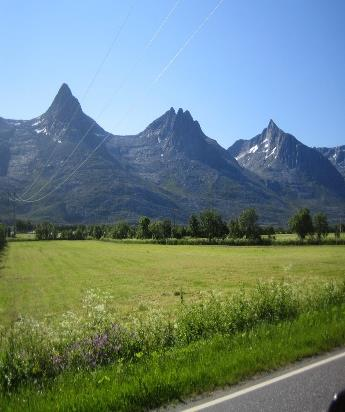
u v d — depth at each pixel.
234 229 131.12
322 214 122.12
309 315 13.68
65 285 42.78
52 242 156.62
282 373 9.14
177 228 156.25
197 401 7.79
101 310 11.80
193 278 45.19
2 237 113.94
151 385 8.13
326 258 66.38
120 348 10.37
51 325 11.23
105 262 71.44
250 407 7.44
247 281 39.91
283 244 113.25
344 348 10.87
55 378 8.84
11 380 8.80
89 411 7.33
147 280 44.94
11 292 38.25
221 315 12.89
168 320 12.51
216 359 9.67
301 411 7.23
